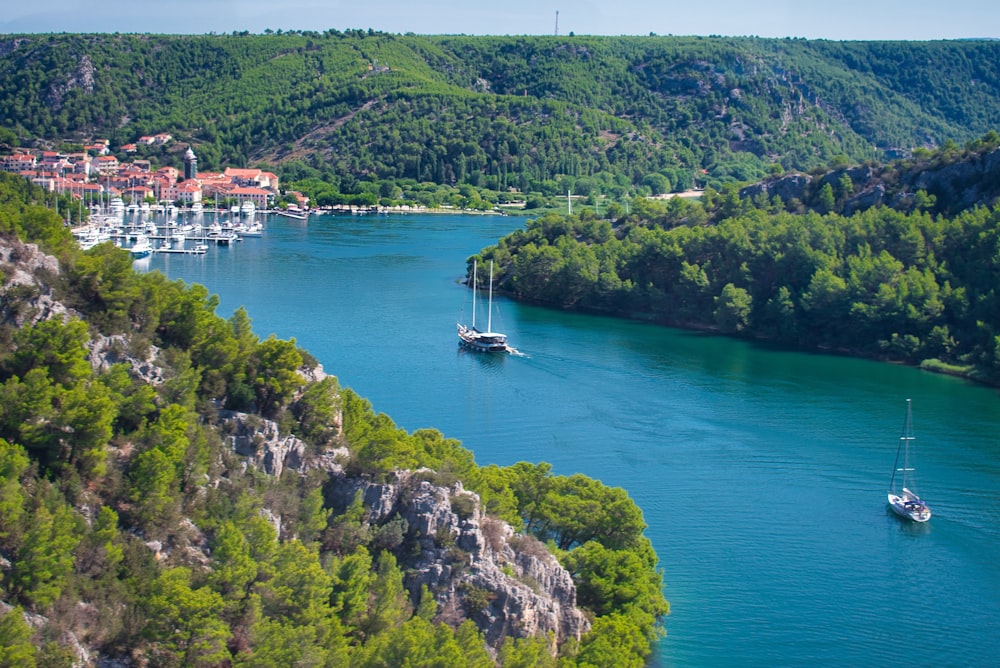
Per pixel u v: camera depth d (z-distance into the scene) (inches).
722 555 5103.3
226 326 4261.8
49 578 2972.4
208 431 3806.6
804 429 7071.9
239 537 3307.1
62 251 4119.1
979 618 4633.4
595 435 6796.3
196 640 3002.0
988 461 6501.0
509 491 4542.3
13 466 3144.7
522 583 3816.4
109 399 3494.1
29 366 3533.5
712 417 7298.2
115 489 3390.7
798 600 4714.6
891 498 5723.4
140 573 3201.3
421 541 3816.4
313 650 3115.2
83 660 2918.3
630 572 4266.7
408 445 4224.9
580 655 3796.8
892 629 4517.7
